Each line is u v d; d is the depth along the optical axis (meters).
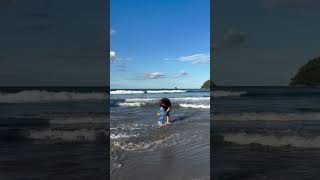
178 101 28.19
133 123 12.92
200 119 14.41
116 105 23.70
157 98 34.78
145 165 6.44
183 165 6.48
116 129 11.10
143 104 24.56
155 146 8.29
